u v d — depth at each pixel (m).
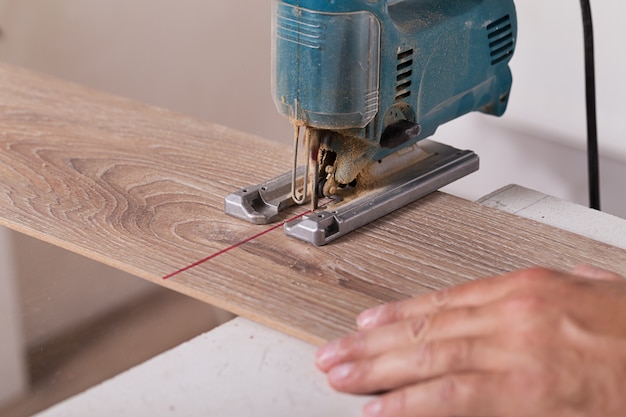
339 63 0.95
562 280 0.77
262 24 1.65
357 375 0.77
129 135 1.30
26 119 1.34
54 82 1.48
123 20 1.83
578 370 0.71
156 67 1.83
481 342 0.74
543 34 1.41
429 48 1.06
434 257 1.00
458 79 1.12
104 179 1.17
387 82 1.02
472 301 0.80
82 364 0.87
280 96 1.00
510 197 1.18
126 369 0.86
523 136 1.49
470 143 1.56
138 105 1.41
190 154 1.25
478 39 1.13
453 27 1.09
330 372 0.79
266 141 1.30
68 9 1.88
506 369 0.72
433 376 0.74
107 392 0.79
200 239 1.03
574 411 0.70
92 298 0.96
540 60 1.43
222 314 0.94
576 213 1.13
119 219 1.07
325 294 0.93
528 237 1.05
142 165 1.21
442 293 0.82
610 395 0.70
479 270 0.98
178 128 1.33
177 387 0.80
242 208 1.07
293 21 0.95
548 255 1.01
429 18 1.07
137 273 0.96
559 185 1.50
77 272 1.00
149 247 1.01
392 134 1.05
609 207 1.47
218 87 1.77
